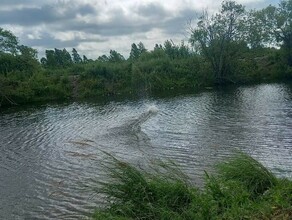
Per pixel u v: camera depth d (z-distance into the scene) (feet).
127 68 223.92
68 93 202.39
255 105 122.01
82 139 82.89
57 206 46.34
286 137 74.18
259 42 244.83
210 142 73.77
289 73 235.61
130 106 142.31
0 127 110.32
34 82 200.03
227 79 222.07
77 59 322.55
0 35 225.76
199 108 124.26
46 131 98.63
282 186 30.30
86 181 53.88
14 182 57.36
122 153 68.18
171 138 79.46
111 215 28.19
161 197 29.09
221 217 26.37
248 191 30.68
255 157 60.85
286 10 244.42
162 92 199.00
